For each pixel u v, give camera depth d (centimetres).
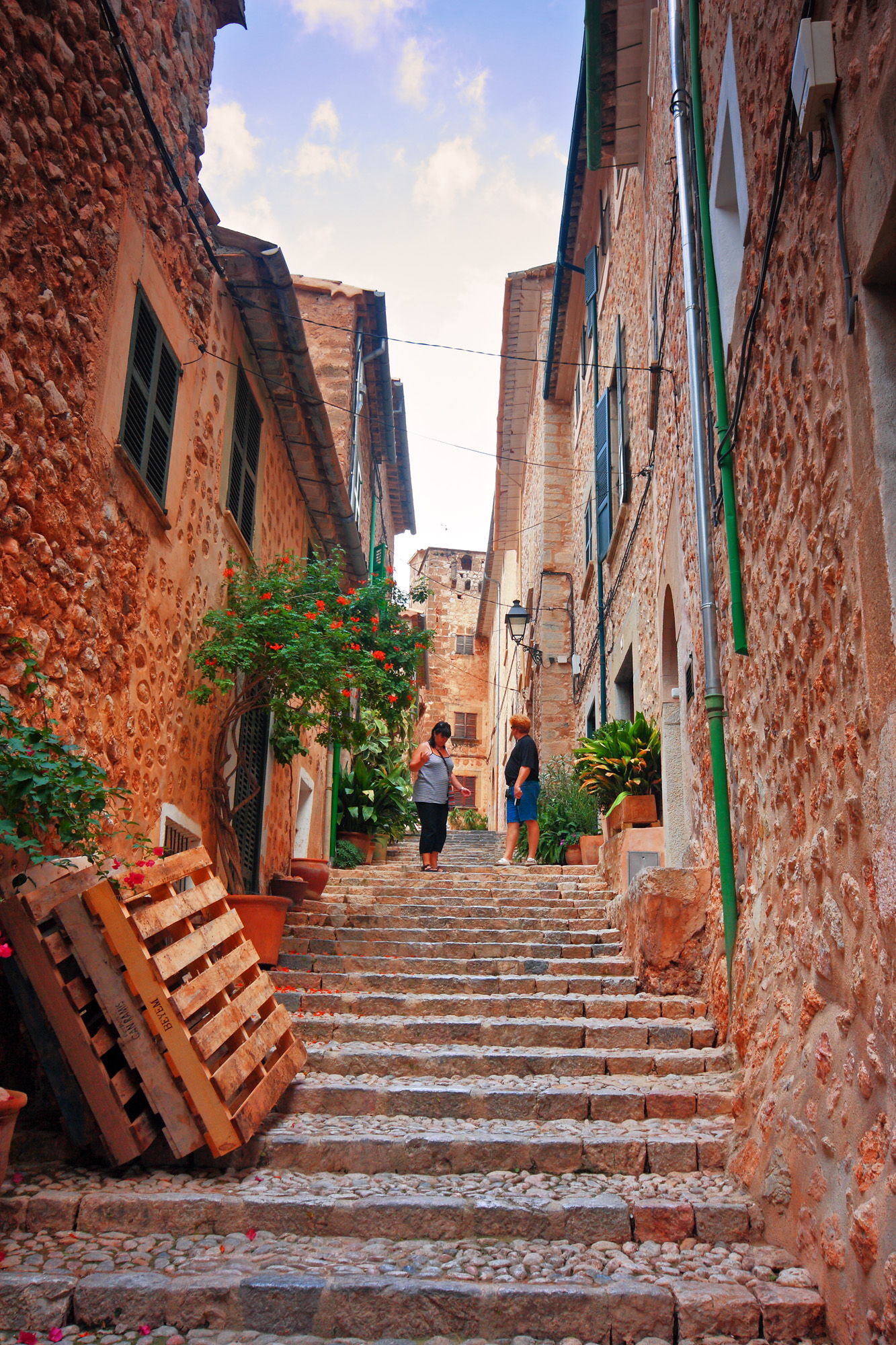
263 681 648
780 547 382
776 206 370
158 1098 347
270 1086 390
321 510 981
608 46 881
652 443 844
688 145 604
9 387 347
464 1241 327
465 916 770
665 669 786
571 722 1653
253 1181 357
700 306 571
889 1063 256
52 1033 349
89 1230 325
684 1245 327
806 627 345
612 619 1162
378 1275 298
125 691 477
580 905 792
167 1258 307
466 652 3716
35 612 374
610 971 614
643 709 917
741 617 457
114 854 454
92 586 430
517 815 1020
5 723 326
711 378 545
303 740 1016
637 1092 422
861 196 275
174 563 556
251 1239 324
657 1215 333
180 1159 370
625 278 1093
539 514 1795
